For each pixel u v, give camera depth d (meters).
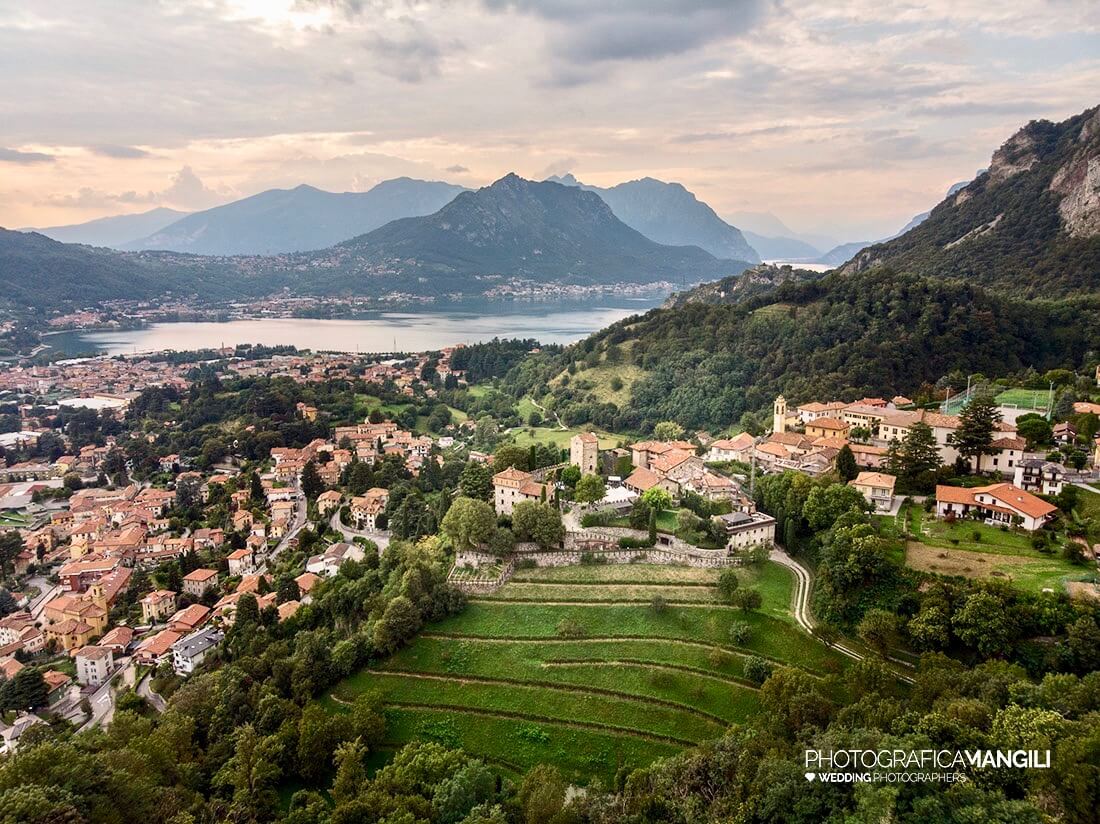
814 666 106.00
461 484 188.50
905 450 149.12
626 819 77.19
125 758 86.75
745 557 137.12
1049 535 116.12
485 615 130.25
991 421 150.62
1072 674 80.19
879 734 70.31
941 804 60.03
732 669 109.62
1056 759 62.22
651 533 146.00
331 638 138.88
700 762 83.12
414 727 109.12
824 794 66.19
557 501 172.00
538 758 101.50
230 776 96.06
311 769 100.56
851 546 116.00
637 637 119.81
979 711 72.50
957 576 106.75
